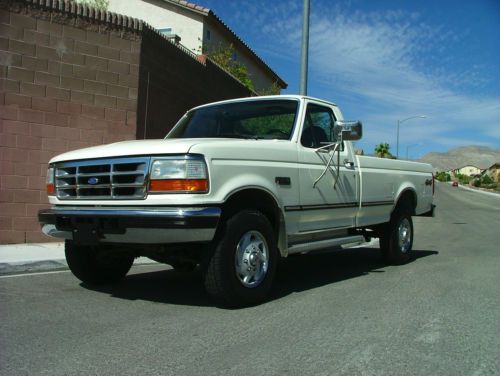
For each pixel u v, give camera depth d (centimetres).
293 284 681
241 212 528
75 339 437
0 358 391
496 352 416
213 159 500
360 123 612
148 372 364
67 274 739
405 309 546
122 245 548
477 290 646
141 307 546
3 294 604
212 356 398
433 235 1513
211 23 2412
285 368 375
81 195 546
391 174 809
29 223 971
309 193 621
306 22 1292
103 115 1045
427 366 384
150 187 494
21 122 964
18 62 962
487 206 3900
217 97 1503
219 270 511
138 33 1084
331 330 468
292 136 617
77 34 1019
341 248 1084
